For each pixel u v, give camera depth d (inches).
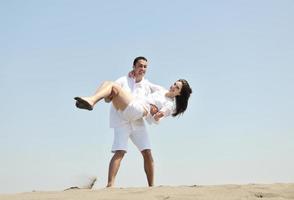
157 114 228.7
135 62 234.7
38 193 171.8
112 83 215.0
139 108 221.1
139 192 170.6
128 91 230.1
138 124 229.9
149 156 232.2
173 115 248.4
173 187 186.4
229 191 174.9
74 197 159.2
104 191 174.4
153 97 234.8
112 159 220.7
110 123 228.2
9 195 167.3
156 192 170.2
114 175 218.5
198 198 158.7
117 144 222.1
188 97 246.1
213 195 165.8
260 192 174.4
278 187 186.5
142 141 231.0
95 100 200.5
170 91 241.9
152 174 233.8
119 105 219.9
